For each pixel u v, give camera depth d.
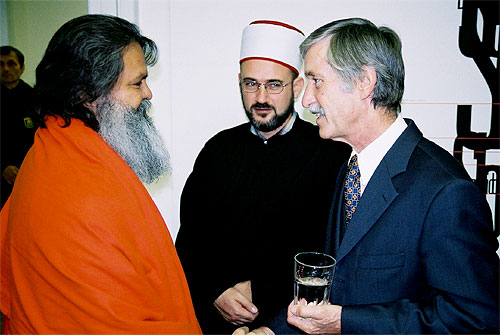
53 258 0.74
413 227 0.77
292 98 1.32
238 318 1.28
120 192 0.82
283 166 1.34
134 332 0.75
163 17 1.41
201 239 1.40
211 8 1.41
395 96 0.85
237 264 1.35
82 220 0.75
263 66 1.27
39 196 0.79
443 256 0.72
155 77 1.42
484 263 0.70
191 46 1.42
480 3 1.40
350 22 0.87
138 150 0.93
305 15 1.41
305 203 1.32
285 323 0.99
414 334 0.73
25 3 1.73
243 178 1.37
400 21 1.42
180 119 1.45
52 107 0.86
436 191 0.74
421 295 0.80
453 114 1.46
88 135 0.85
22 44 1.80
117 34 0.88
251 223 1.35
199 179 1.42
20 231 0.79
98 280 0.74
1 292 0.88
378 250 0.81
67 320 0.75
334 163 1.32
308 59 0.88
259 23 1.28
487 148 1.47
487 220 0.73
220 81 1.44
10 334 0.86
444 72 1.44
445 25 1.42
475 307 0.69
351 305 0.81
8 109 1.87
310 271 0.81
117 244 0.77
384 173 0.83
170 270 0.90
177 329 0.83
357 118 0.86
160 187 1.47
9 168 1.89
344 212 0.95
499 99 1.45
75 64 0.85
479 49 1.43
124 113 0.90
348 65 0.82
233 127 1.44
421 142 0.86
